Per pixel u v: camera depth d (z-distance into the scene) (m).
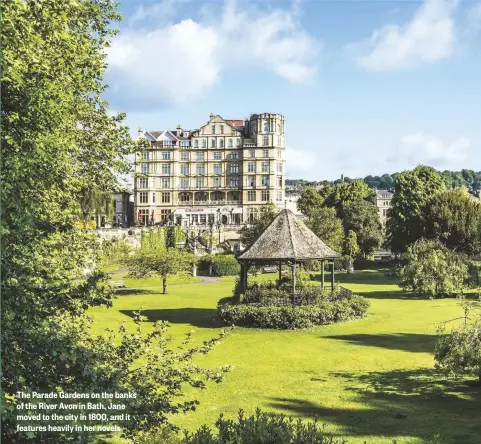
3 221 11.21
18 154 12.34
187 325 36.84
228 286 64.75
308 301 36.78
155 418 12.00
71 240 17.25
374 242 96.75
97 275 12.87
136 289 61.31
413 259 53.19
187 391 21.03
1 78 12.38
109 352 13.12
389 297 51.84
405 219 90.38
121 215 141.12
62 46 18.12
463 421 17.28
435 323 36.16
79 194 23.41
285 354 27.59
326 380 22.62
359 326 35.47
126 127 25.62
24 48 13.38
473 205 74.25
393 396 20.20
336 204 112.38
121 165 25.56
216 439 11.01
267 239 38.44
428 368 24.17
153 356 13.28
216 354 27.66
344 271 83.81
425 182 93.38
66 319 14.48
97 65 22.73
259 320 35.00
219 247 108.19
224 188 131.50
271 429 11.12
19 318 11.05
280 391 21.09
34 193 14.17
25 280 11.39
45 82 14.02
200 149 131.62
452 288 49.94
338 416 18.05
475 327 20.66
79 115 22.83
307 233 39.12
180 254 60.91
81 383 11.34
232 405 19.34
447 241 73.31
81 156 23.52
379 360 25.98
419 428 16.75
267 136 130.12
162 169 131.38
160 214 131.50
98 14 22.55
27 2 14.00
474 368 19.78
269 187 130.12
